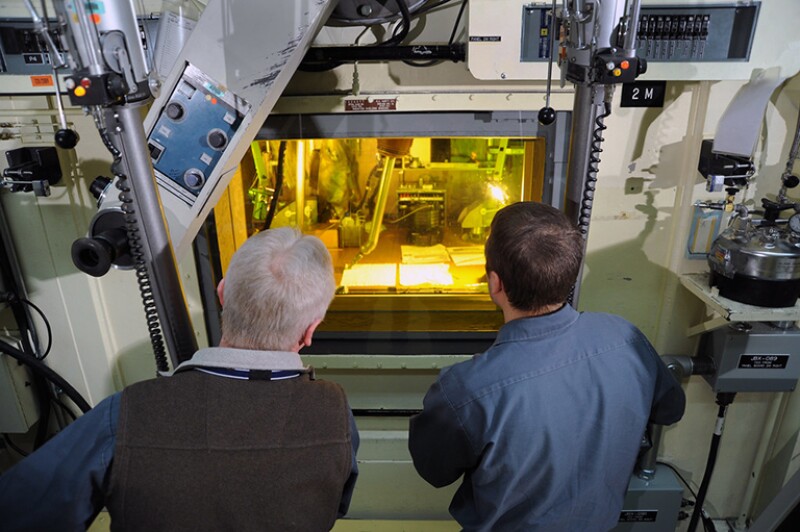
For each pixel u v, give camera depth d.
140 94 0.98
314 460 0.90
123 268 1.23
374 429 2.08
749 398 1.99
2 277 1.84
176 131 1.22
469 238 2.37
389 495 2.13
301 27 1.16
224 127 1.22
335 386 0.97
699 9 1.42
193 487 0.87
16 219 1.80
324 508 0.94
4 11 1.47
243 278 0.91
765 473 2.06
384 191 2.15
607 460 1.14
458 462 1.17
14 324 1.95
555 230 1.09
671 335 1.93
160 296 1.20
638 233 1.83
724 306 1.56
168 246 1.17
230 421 0.88
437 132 1.72
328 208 2.37
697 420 2.04
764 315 1.52
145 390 0.89
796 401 1.89
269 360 0.92
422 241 2.37
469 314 2.03
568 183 1.27
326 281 0.97
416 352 1.95
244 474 0.88
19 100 1.67
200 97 1.21
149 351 2.01
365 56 1.59
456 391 1.14
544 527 1.15
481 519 1.18
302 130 1.72
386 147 2.03
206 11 1.16
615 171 1.76
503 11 1.42
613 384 1.13
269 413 0.90
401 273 2.19
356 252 2.32
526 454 1.09
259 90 1.20
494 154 2.20
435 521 2.13
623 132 1.72
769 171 1.74
